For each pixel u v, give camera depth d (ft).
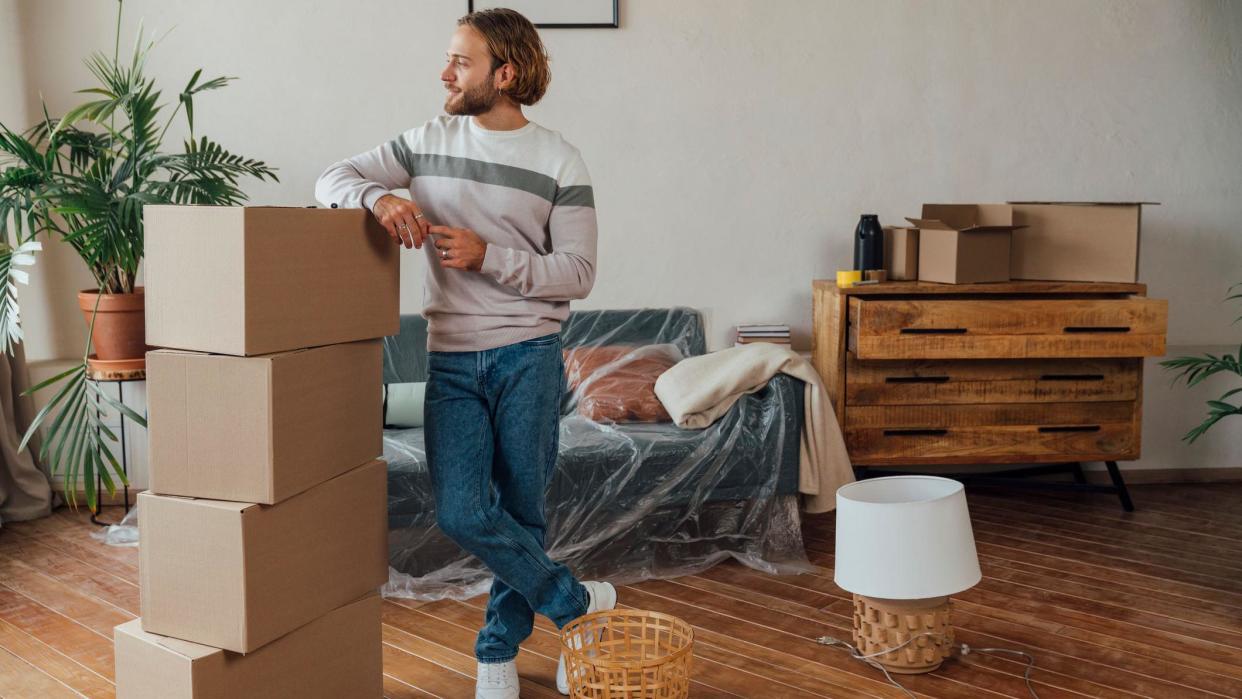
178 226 5.27
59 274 11.93
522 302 6.13
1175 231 12.44
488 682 6.70
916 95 12.09
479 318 6.09
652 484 9.29
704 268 12.14
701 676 7.29
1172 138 12.31
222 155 10.77
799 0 11.88
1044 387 10.89
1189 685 7.09
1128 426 10.99
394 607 8.60
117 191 10.89
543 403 6.26
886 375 10.78
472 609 8.55
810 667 7.43
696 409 9.64
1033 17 12.09
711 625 8.20
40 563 9.73
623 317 11.35
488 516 6.16
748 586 9.08
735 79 11.93
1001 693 7.00
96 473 11.19
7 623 8.26
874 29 11.98
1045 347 10.52
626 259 12.06
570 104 11.80
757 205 12.10
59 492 11.62
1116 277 10.85
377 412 6.16
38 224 11.76
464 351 6.12
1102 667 7.39
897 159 12.16
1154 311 10.51
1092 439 10.99
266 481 5.21
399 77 11.72
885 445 10.84
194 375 5.29
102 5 11.53
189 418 5.33
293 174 11.79
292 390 5.32
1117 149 12.30
